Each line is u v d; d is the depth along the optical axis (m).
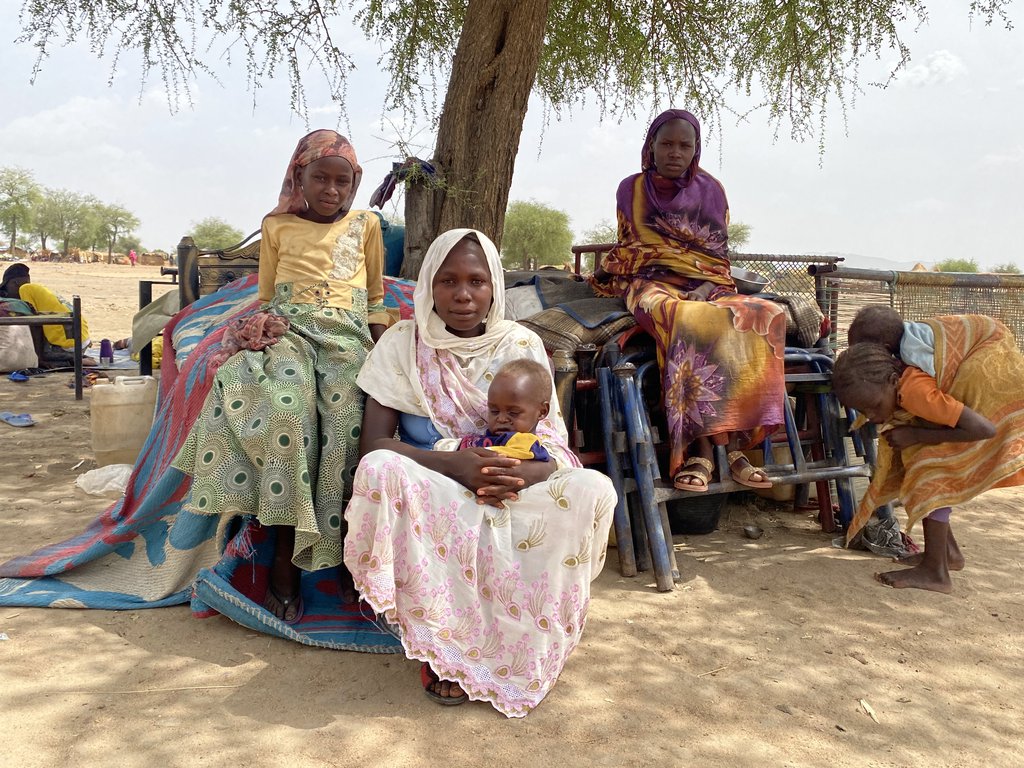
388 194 5.60
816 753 2.35
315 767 2.19
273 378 3.02
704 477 3.68
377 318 3.64
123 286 27.41
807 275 5.56
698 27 7.01
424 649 2.54
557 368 3.90
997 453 3.50
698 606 3.41
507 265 44.09
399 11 6.52
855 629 3.21
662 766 2.26
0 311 9.36
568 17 6.89
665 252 4.26
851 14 6.34
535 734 2.41
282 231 3.55
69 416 7.12
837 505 4.75
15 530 4.04
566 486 2.61
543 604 2.63
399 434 3.14
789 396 4.50
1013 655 3.01
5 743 2.23
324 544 2.91
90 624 3.05
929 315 5.85
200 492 2.88
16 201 67.75
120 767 2.14
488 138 5.54
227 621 3.12
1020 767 2.31
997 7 5.55
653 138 4.25
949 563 3.87
